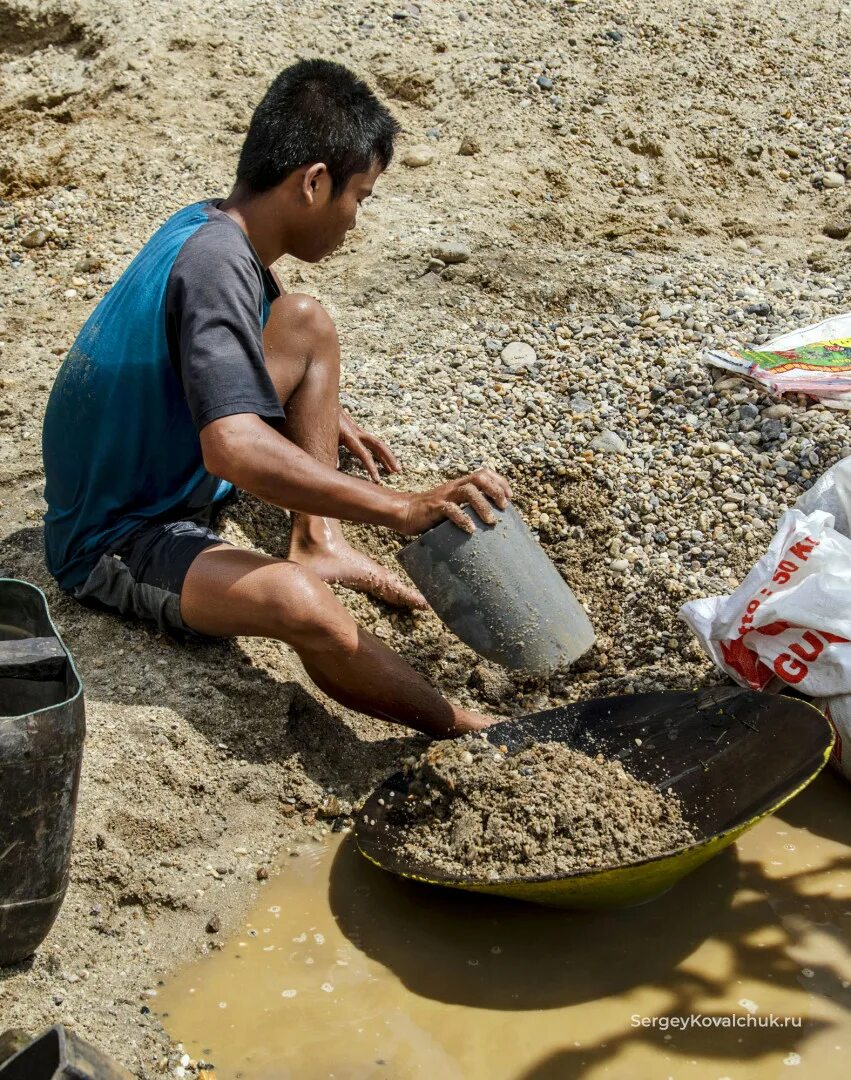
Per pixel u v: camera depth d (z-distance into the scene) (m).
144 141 4.99
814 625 2.87
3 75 5.34
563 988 2.38
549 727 2.86
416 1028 2.29
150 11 5.43
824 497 3.20
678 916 2.56
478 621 2.85
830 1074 2.17
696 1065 2.19
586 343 4.12
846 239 4.83
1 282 4.55
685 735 2.79
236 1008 2.33
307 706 3.05
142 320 2.81
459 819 2.61
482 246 4.47
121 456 2.91
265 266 3.04
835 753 2.90
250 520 3.47
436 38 5.51
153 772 2.71
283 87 2.88
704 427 3.74
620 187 4.98
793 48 5.87
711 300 4.30
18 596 2.48
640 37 5.73
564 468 3.63
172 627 2.98
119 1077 1.69
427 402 3.91
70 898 2.48
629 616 3.36
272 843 2.76
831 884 2.63
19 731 2.08
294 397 3.26
